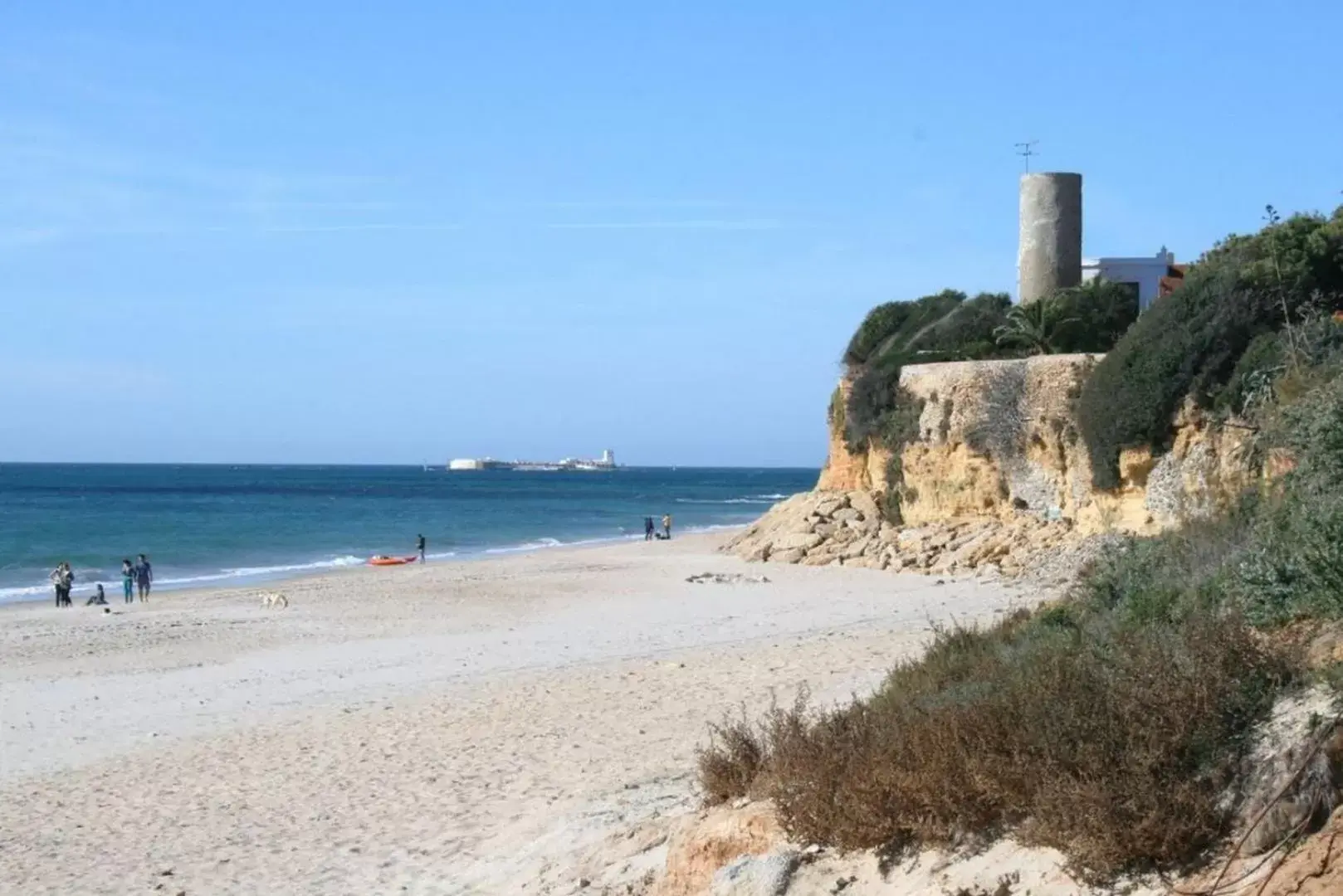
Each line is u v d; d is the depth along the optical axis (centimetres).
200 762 1778
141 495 14588
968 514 4216
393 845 1330
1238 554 1041
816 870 832
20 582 5375
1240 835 655
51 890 1255
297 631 3341
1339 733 652
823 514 4800
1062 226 4944
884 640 2400
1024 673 900
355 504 12812
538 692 2138
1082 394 3669
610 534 8138
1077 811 693
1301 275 3128
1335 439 1117
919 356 4797
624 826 1168
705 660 2361
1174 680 744
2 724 2148
